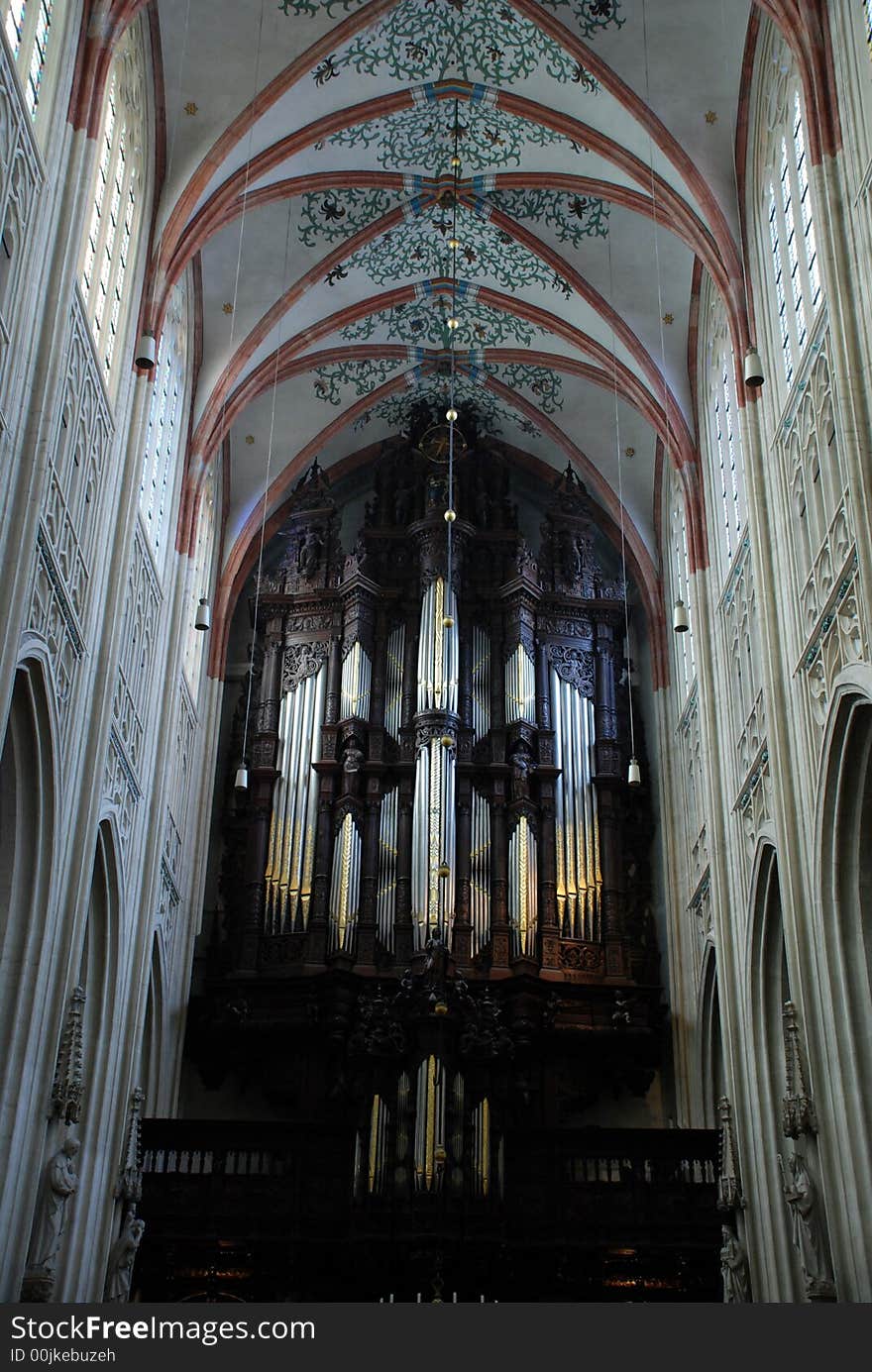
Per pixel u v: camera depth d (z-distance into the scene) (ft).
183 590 104.22
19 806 70.85
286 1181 94.07
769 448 89.04
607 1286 94.73
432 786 116.78
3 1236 66.28
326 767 119.44
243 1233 92.58
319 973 109.60
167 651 100.94
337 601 126.41
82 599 77.87
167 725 98.37
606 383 120.26
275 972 112.16
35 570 67.21
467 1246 91.15
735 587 98.84
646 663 128.26
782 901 80.53
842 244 74.02
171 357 104.37
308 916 113.80
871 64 72.90
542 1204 94.22
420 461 131.85
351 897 114.11
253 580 131.44
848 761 74.28
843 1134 71.92
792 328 86.63
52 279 70.33
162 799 95.96
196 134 95.30
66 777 74.54
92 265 80.38
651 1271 94.17
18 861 70.85
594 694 124.77
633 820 121.49
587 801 120.16
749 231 95.25
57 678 72.74
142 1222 86.33
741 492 98.07
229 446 126.52
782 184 89.30
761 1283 84.94
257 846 117.50
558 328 118.93
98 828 80.18
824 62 77.87
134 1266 93.81
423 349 126.00
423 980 98.32
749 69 94.63
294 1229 92.68
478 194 110.83
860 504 68.64
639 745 124.57
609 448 128.16
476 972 111.55
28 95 69.41
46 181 70.28
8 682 62.13
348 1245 91.25
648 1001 112.57
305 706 122.83
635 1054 110.52
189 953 111.45
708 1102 107.24
